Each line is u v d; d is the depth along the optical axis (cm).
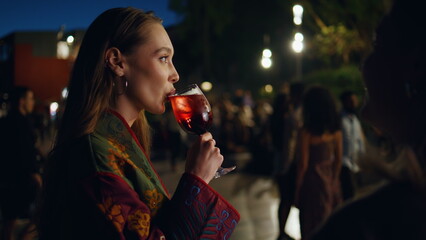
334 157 491
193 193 152
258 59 2894
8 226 512
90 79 157
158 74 162
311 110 489
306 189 487
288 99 720
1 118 514
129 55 161
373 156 79
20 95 515
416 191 72
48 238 155
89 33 163
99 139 152
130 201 142
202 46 3050
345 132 523
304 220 489
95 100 156
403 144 79
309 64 1988
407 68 76
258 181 1042
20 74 1205
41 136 691
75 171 147
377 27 82
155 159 1516
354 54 1396
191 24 2984
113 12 163
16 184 505
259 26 2869
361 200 76
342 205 78
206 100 184
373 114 83
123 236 138
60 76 1170
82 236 141
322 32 1421
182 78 3338
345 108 544
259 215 725
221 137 1476
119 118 160
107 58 159
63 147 154
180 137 1280
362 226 73
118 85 162
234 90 3142
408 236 70
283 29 2672
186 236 148
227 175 1138
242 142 1502
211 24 3000
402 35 76
